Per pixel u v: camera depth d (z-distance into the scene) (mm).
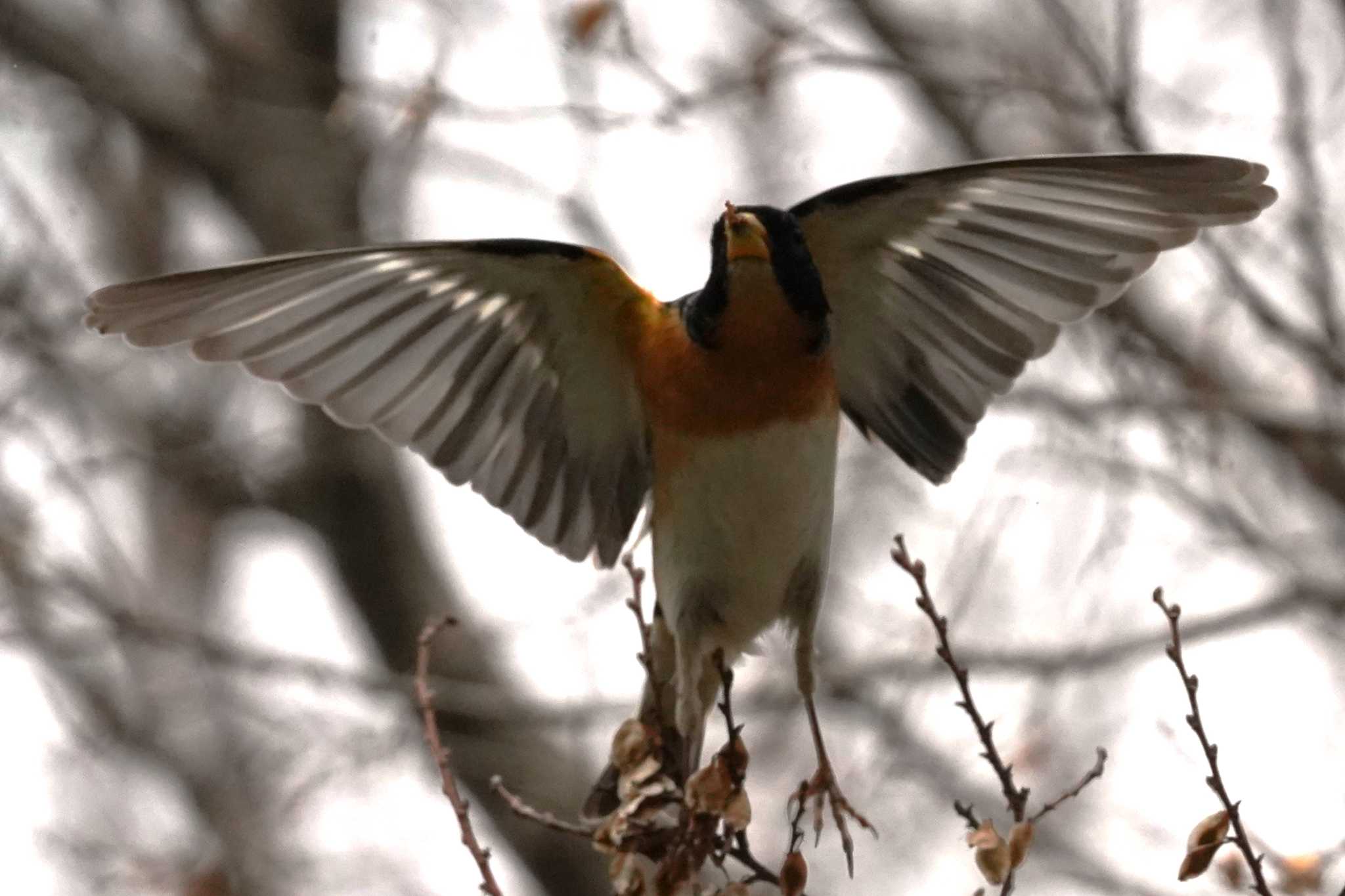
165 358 16062
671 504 8391
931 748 13234
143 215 17562
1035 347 8500
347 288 8023
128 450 15328
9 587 13672
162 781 14836
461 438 8586
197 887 13391
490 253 8125
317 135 16141
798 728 13453
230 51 15906
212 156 16328
